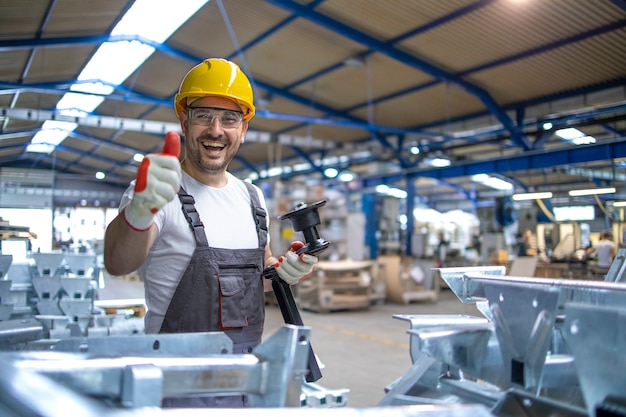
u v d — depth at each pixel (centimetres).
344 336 720
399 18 691
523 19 634
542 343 98
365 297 957
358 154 1413
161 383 74
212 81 146
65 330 399
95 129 1344
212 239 145
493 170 914
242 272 145
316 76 937
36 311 466
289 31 779
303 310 963
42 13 640
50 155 1683
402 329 771
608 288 87
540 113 868
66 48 791
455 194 2008
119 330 420
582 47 676
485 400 113
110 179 1942
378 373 530
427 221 1988
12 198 1236
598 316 88
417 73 857
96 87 1012
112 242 120
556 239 1061
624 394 86
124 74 958
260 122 1240
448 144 1111
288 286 150
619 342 85
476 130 1033
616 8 579
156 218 137
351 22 726
